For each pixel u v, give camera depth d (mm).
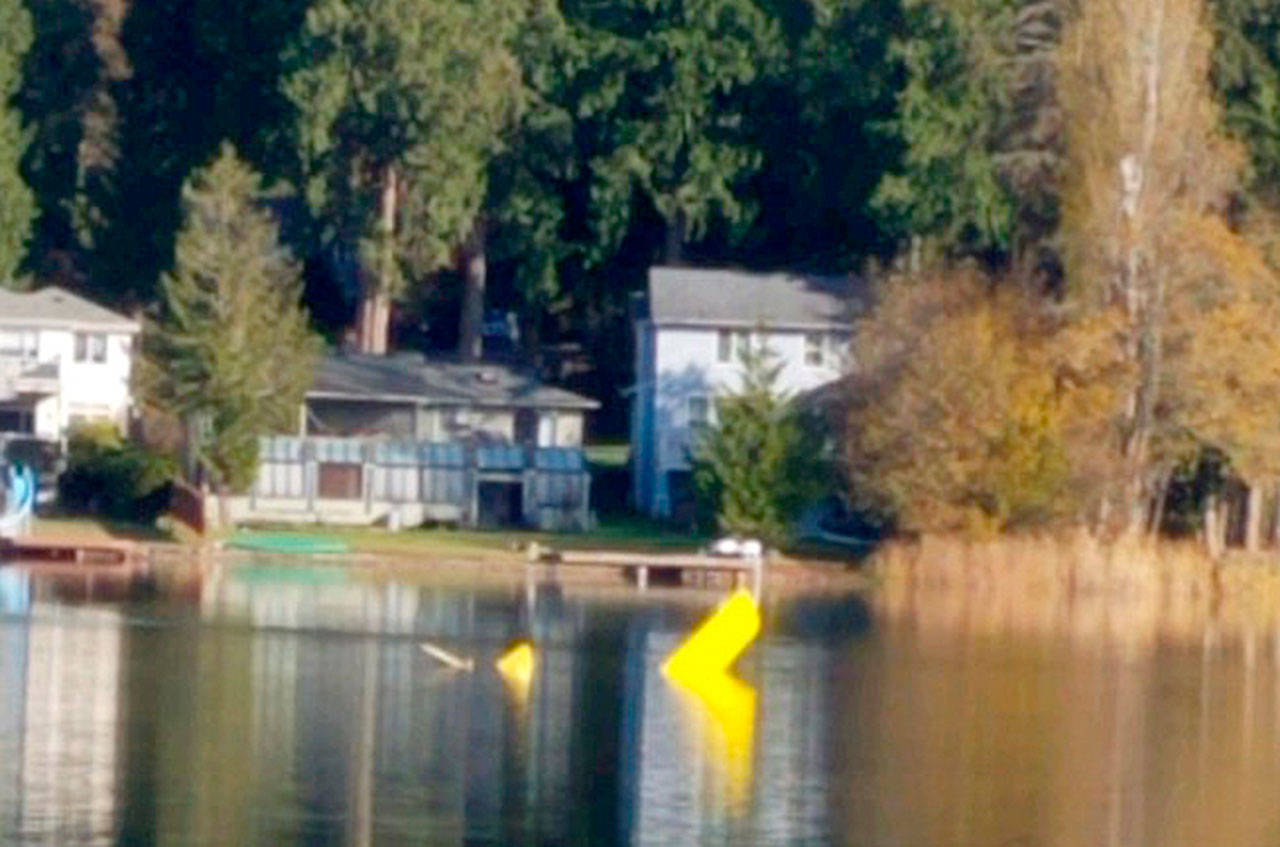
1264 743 141375
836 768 129625
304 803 116750
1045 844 116125
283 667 153625
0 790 116812
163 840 109375
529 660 155250
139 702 139500
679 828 115375
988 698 153250
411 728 135500
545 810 117625
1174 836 118688
